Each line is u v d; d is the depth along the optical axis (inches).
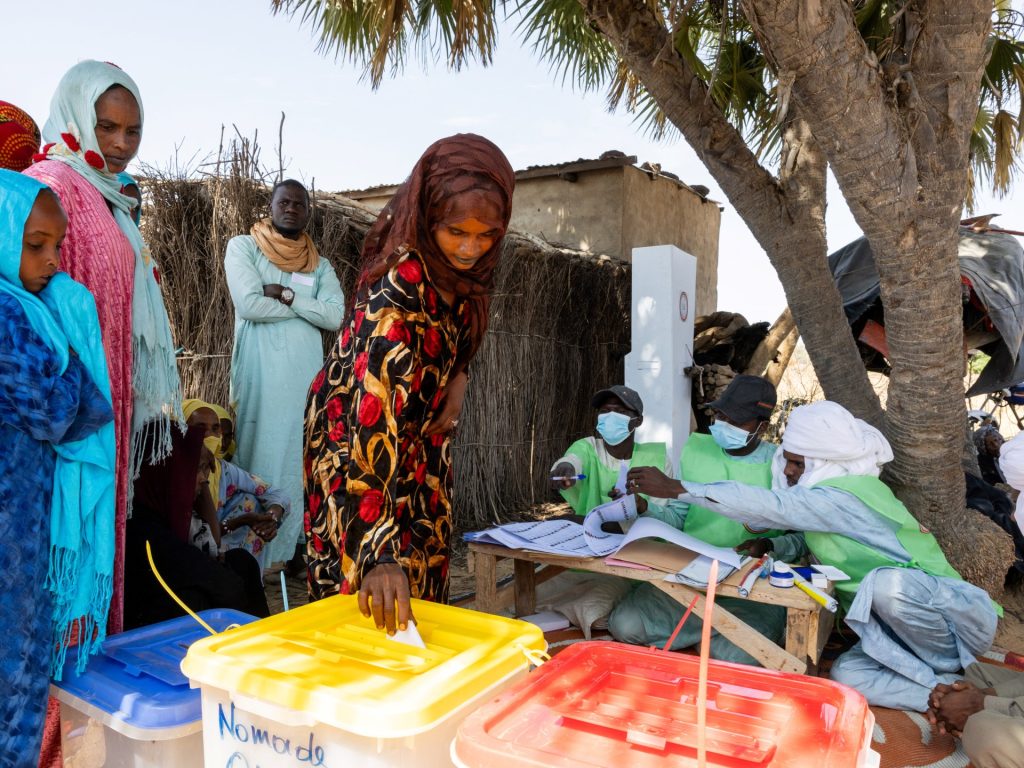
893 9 190.4
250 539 141.8
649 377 215.9
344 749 45.1
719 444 134.8
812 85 117.9
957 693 92.8
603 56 273.9
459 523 233.6
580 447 148.2
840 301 178.5
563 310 281.4
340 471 71.1
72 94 79.6
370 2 206.7
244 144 178.7
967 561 158.7
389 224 69.6
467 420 237.5
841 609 130.1
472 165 63.4
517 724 43.2
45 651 60.6
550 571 150.3
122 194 86.0
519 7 236.8
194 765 56.0
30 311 61.9
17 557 59.2
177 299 178.1
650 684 49.4
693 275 229.6
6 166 88.7
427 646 53.8
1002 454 98.9
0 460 59.3
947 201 132.7
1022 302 194.2
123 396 79.5
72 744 61.7
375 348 64.6
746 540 131.3
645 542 118.8
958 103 126.4
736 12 211.6
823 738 42.1
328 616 58.8
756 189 171.6
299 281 159.6
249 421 158.6
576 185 339.3
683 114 169.2
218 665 49.3
